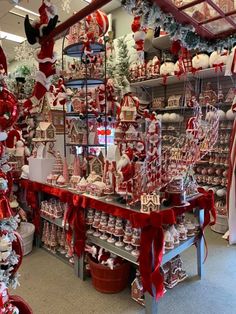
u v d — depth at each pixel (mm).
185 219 2477
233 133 3336
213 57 3723
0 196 1053
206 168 4250
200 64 3830
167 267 2305
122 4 1349
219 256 2990
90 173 2629
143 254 1830
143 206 1857
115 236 2215
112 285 2248
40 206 3139
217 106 4145
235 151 3279
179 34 1613
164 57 4520
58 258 2936
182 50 2027
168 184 2023
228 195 3336
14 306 1154
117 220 2172
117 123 2230
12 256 1080
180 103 4594
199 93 4395
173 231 2119
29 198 3178
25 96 3840
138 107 2170
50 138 3158
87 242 2447
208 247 3240
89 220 2416
